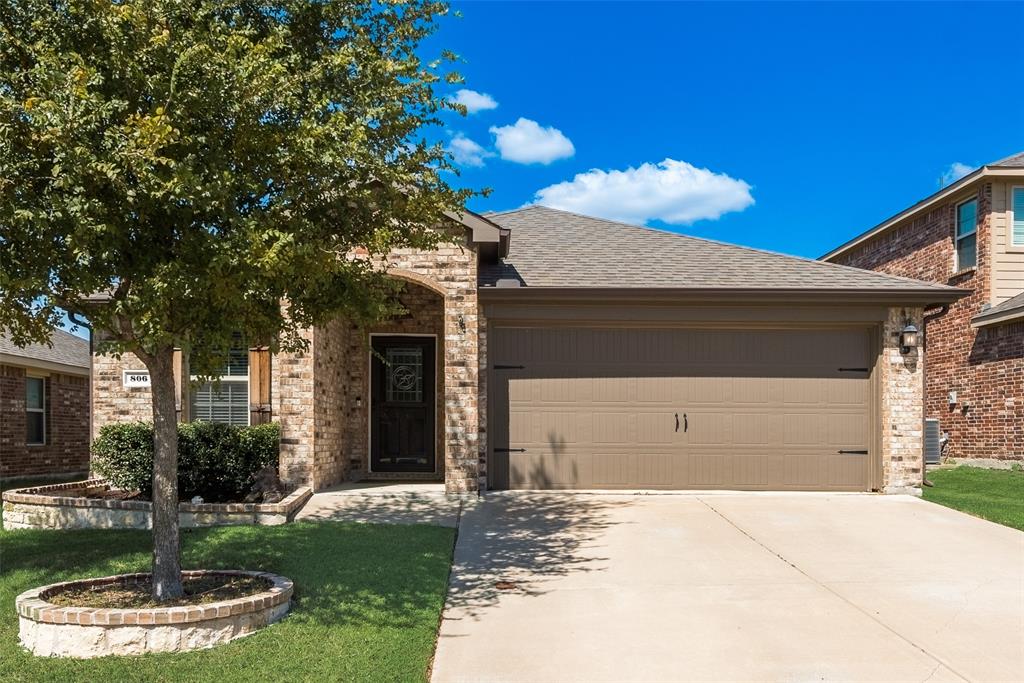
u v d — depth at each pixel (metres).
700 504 9.44
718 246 12.33
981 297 14.16
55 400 15.97
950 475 12.18
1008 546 7.51
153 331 4.32
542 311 10.22
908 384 10.43
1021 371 13.14
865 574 6.56
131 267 4.69
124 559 6.78
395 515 8.67
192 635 4.64
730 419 10.42
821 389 10.49
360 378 11.95
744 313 10.33
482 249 10.26
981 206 14.25
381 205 5.36
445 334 9.87
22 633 4.73
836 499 9.86
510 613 5.55
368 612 5.32
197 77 4.48
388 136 5.25
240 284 4.50
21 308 4.66
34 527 8.35
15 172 4.20
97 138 4.23
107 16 4.33
